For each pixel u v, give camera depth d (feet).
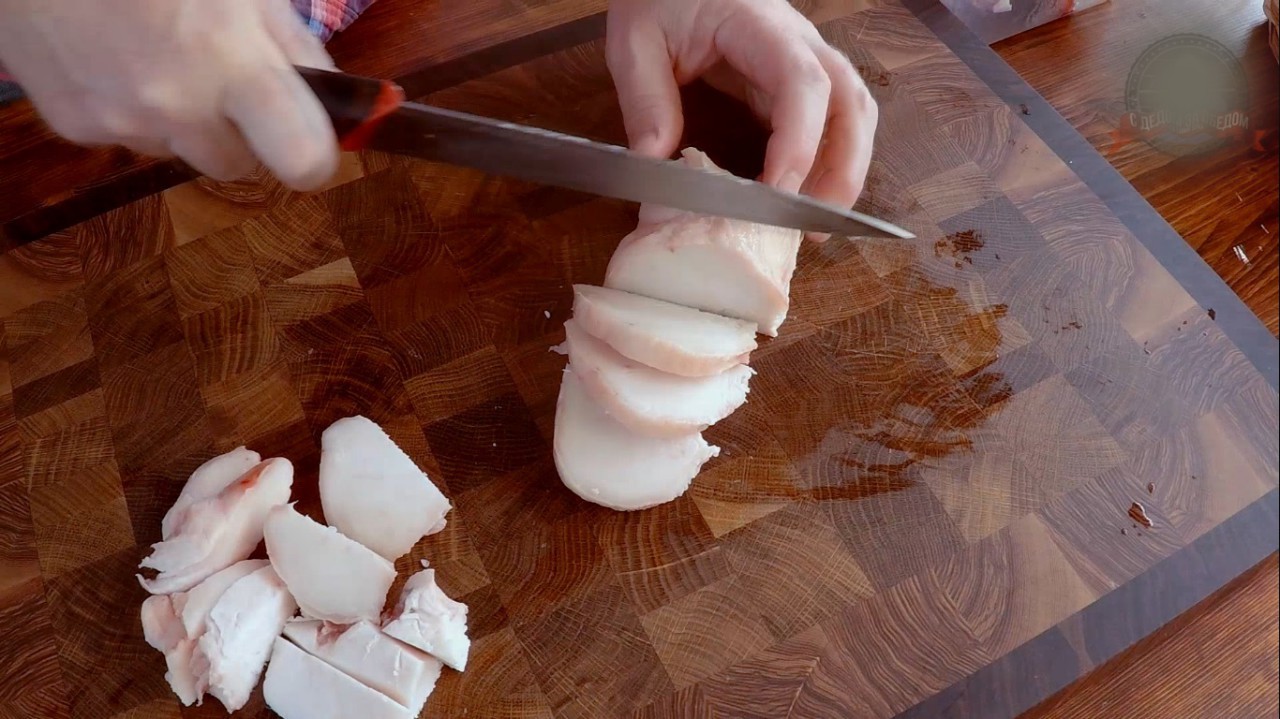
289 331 1.80
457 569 1.64
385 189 1.90
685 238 1.68
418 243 1.86
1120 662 1.62
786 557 1.65
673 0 1.81
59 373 1.77
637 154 1.56
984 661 1.59
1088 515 1.68
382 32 2.05
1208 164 1.97
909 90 1.99
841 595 1.63
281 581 1.61
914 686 1.57
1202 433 1.73
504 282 1.84
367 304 1.82
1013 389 1.76
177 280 1.83
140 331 1.79
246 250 1.85
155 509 1.68
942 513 1.68
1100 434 1.73
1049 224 1.88
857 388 1.76
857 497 1.69
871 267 1.85
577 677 1.58
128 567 1.65
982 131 1.95
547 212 1.89
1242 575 1.65
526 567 1.65
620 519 1.68
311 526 1.61
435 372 1.77
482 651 1.59
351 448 1.68
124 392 1.76
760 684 1.57
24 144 1.92
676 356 1.65
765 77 1.78
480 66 2.00
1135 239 1.86
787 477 1.70
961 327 1.80
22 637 1.61
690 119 1.95
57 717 1.56
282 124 1.40
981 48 2.03
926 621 1.61
